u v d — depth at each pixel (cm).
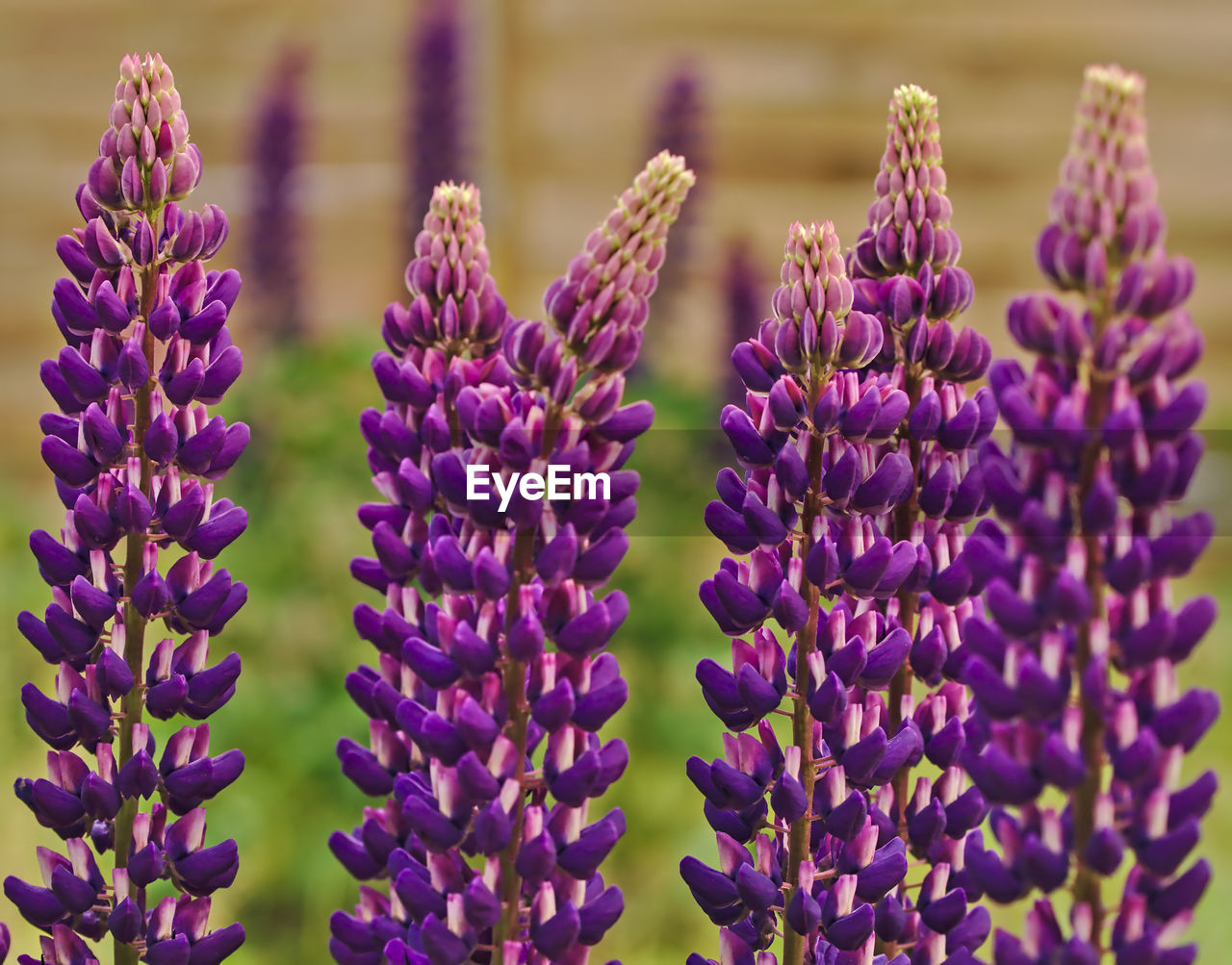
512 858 143
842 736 145
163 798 149
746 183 546
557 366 141
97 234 146
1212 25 531
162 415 146
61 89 570
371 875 148
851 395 144
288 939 248
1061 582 137
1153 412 137
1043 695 137
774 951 150
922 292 146
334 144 545
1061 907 180
